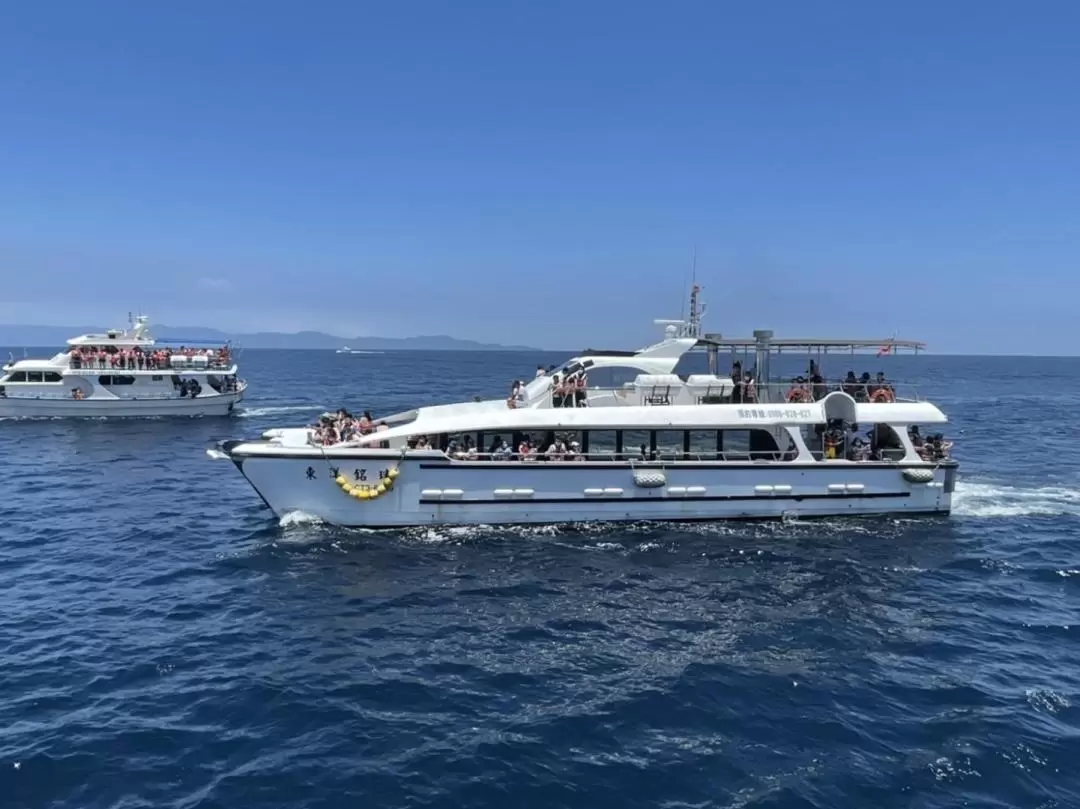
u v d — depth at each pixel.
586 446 21.58
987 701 12.11
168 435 43.25
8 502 26.14
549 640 14.43
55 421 48.31
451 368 163.25
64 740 10.72
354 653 13.77
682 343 23.59
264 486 20.64
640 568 18.38
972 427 50.00
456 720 11.45
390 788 9.73
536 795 9.63
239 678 12.72
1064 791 9.77
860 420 22.55
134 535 21.58
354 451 20.27
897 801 9.55
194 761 10.30
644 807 9.42
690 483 21.50
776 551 19.69
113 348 51.44
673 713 11.71
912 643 14.43
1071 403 74.62
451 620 15.33
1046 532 22.02
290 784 9.79
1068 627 15.27
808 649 14.12
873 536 21.03
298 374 124.44
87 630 14.70
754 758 10.50
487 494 20.78
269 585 17.19
